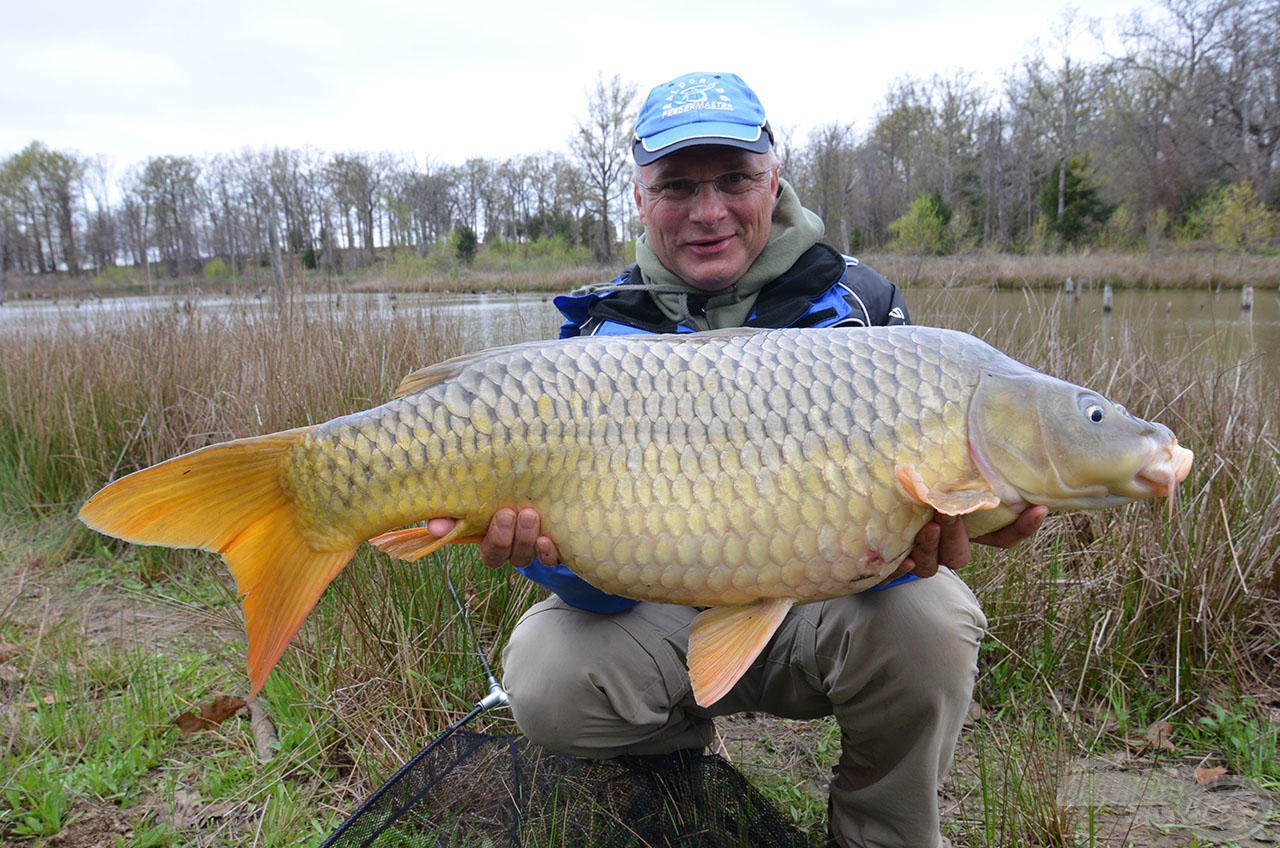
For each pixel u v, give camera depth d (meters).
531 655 1.87
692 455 1.50
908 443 1.51
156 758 2.31
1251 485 3.01
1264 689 2.54
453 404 1.53
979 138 36.75
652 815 1.87
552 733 1.88
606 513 1.52
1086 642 2.65
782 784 2.20
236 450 1.53
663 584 1.54
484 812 1.90
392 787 1.88
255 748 2.37
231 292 5.89
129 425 4.32
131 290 7.90
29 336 5.55
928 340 1.58
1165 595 2.64
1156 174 27.28
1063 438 1.51
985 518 1.58
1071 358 3.80
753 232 2.06
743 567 1.51
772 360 1.54
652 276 2.18
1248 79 27.36
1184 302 9.17
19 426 4.57
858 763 1.85
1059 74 35.44
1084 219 28.92
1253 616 2.70
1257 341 5.23
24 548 3.84
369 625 2.56
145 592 3.43
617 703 1.86
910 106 37.06
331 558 1.57
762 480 1.49
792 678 1.92
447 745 2.00
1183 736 2.38
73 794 2.15
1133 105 30.77
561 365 1.54
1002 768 2.11
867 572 1.53
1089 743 2.36
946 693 1.69
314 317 4.66
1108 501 1.56
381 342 4.00
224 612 3.07
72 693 2.56
